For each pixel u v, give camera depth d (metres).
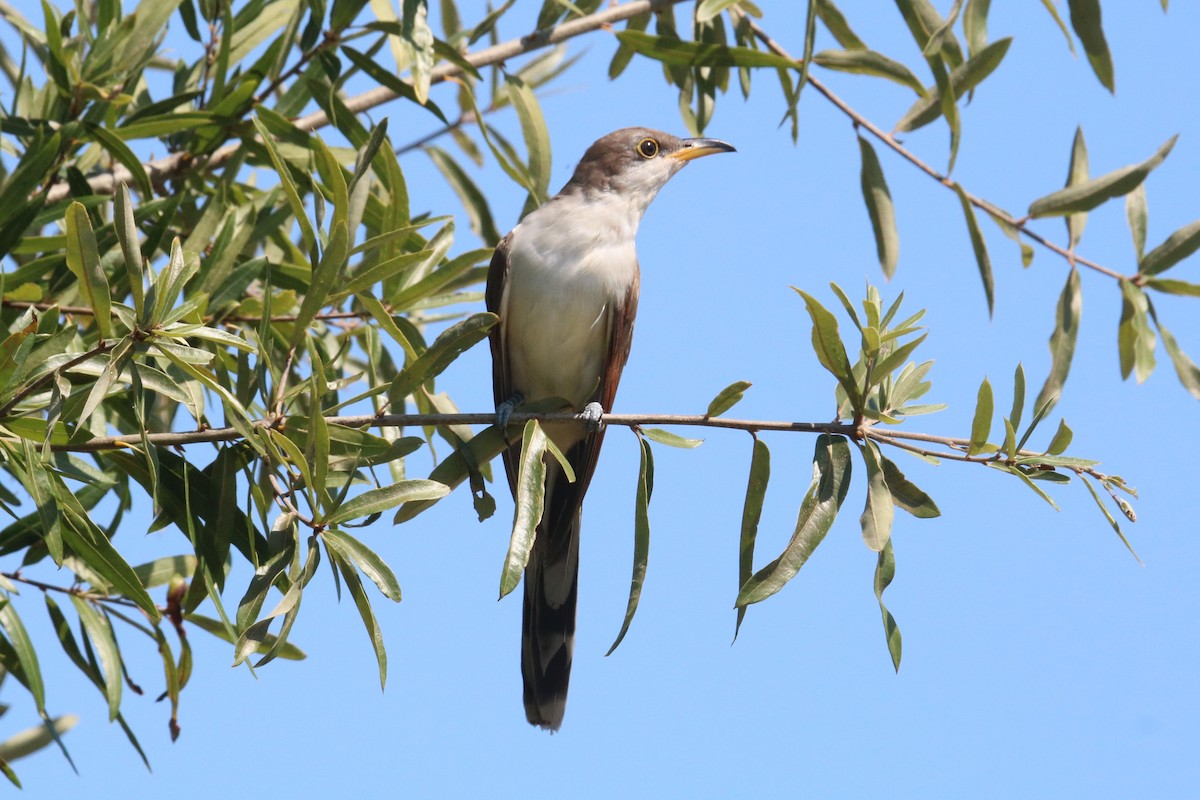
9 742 9.91
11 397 7.75
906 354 8.06
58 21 11.29
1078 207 12.37
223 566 8.98
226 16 10.66
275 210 11.11
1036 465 8.11
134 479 9.39
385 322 8.48
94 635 9.52
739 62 12.30
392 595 7.66
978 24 12.09
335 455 8.66
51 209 10.11
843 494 8.16
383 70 11.04
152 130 10.71
